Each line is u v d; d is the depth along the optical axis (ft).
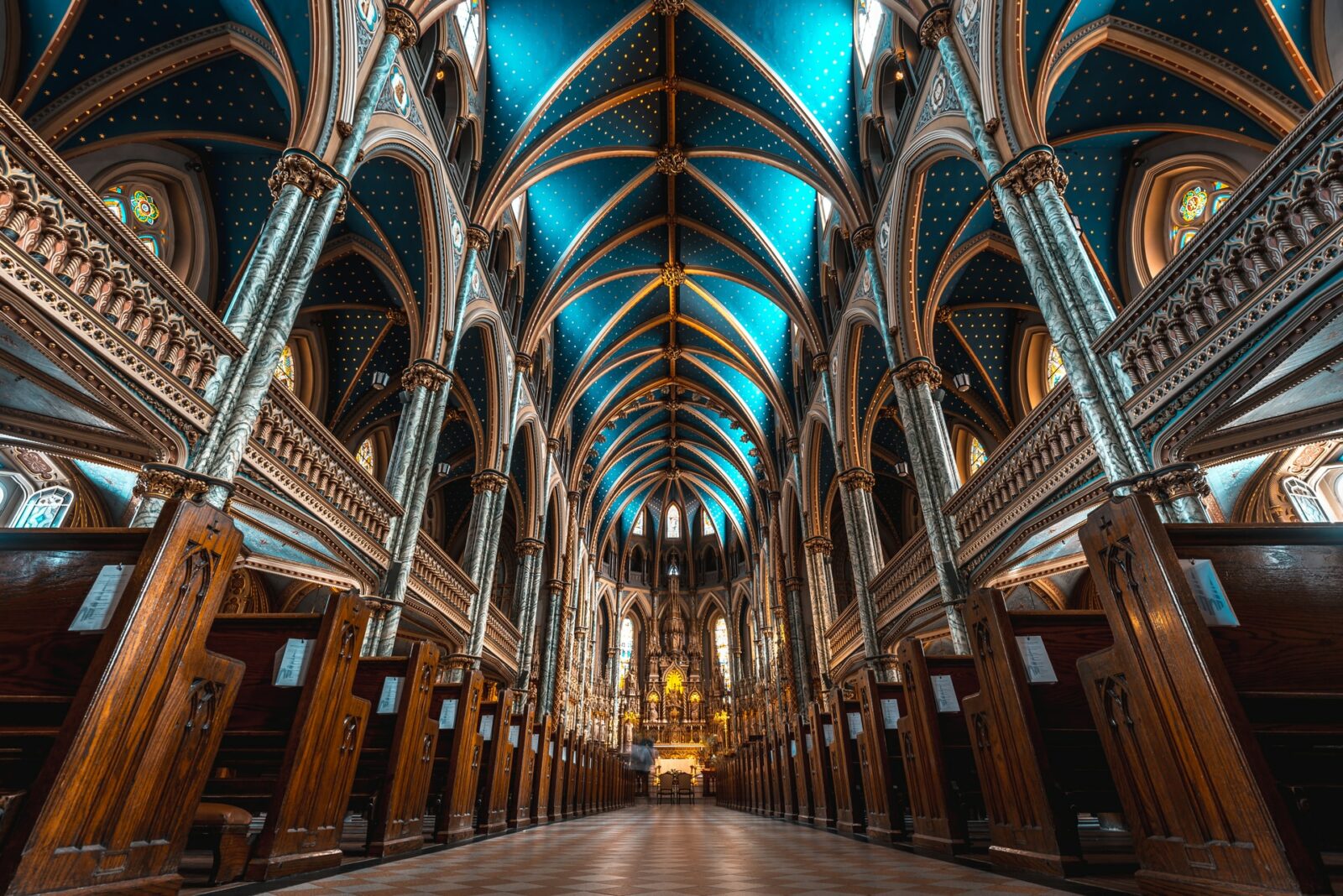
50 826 7.60
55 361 18.56
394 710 18.69
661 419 118.01
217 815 11.48
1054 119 39.40
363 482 35.78
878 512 88.58
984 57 31.81
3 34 32.58
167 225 42.63
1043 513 29.25
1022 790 12.92
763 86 55.47
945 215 45.39
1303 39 33.06
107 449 24.84
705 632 144.66
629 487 133.39
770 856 17.04
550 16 52.01
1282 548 9.95
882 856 16.46
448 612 48.37
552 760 40.65
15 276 17.06
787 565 92.17
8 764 8.27
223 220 44.37
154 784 9.49
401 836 17.42
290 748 13.00
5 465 42.29
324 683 14.14
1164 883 9.23
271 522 29.99
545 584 91.71
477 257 51.29
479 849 18.69
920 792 18.43
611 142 62.95
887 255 47.47
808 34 51.65
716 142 63.62
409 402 43.29
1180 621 8.66
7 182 17.02
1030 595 60.70
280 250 27.58
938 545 39.40
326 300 54.39
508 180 53.93
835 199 53.72
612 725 129.70
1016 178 28.94
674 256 79.61
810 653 84.89
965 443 71.67
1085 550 10.94
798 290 68.85
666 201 73.05
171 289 21.89
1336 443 39.37
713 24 54.29
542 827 30.63
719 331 89.20
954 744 17.75
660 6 54.03
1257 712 8.74
